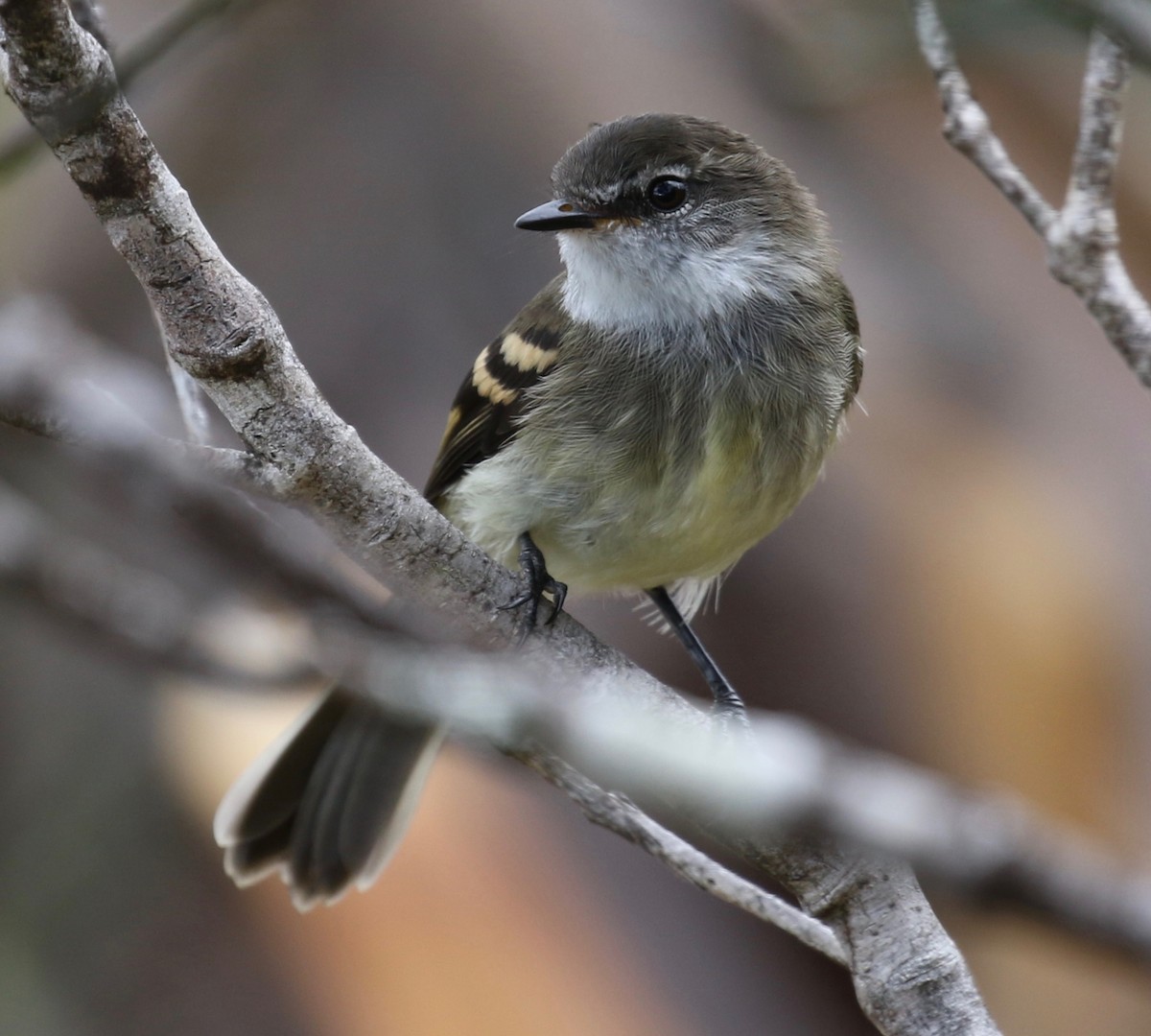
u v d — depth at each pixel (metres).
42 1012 8.85
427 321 8.19
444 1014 8.24
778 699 8.09
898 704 7.80
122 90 5.29
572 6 8.52
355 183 8.25
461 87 8.36
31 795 9.16
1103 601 7.76
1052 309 8.22
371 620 5.00
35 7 4.46
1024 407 8.10
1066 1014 7.95
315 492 5.68
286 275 8.16
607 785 4.00
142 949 8.95
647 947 8.37
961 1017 5.21
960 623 7.84
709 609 8.41
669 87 8.42
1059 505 7.87
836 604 8.02
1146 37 4.31
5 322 5.91
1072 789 7.60
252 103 8.34
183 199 5.12
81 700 9.11
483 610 6.08
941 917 8.05
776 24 8.32
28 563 5.47
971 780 7.72
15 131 6.02
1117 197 9.09
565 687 6.13
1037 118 8.62
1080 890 3.11
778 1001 8.35
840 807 3.39
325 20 8.38
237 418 5.49
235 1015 8.68
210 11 5.93
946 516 7.94
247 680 5.30
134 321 8.19
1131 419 8.06
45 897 9.07
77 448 4.71
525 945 8.25
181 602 5.31
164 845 9.17
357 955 8.41
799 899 5.38
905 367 8.17
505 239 8.27
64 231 8.36
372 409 8.13
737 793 3.60
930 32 5.88
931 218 8.44
